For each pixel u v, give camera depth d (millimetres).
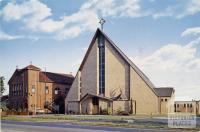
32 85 72938
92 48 68688
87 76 68688
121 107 62969
